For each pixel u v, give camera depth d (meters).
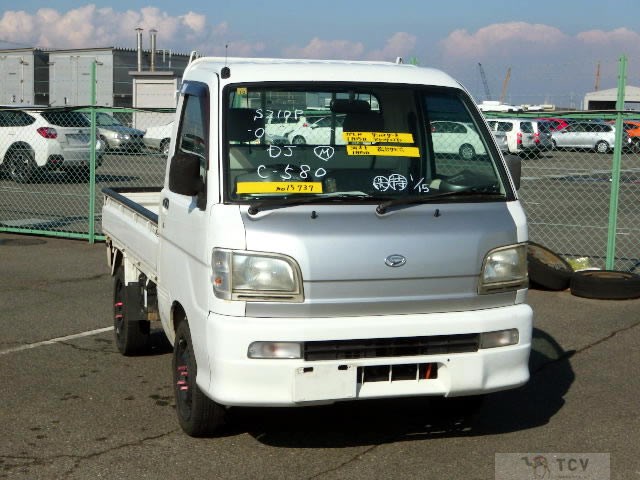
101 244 13.55
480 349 4.93
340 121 5.29
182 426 5.51
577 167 13.08
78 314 8.95
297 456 5.16
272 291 4.71
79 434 5.52
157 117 24.14
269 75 5.36
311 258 4.71
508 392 6.47
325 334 4.69
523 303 5.20
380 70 5.63
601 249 13.07
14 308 9.21
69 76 42.03
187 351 5.35
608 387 6.59
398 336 4.78
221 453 5.20
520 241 5.13
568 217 16.70
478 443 5.41
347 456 5.17
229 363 4.70
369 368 4.79
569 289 10.00
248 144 5.11
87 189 19.48
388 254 4.79
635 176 21.33
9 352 7.50
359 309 4.79
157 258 6.16
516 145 18.67
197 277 5.07
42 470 4.93
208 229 4.89
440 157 5.36
